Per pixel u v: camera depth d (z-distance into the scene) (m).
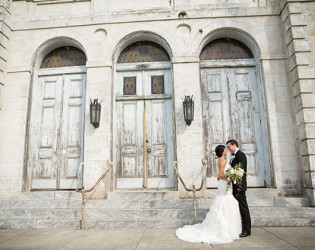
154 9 6.34
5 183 5.71
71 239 3.82
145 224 4.45
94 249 3.35
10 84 6.20
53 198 5.42
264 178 5.75
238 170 3.72
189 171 5.49
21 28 6.45
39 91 6.51
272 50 5.98
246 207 3.86
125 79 6.46
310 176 5.00
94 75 6.09
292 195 5.29
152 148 6.07
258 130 6.00
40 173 6.09
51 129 6.30
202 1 6.40
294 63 5.55
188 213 4.68
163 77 6.40
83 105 6.34
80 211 4.82
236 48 6.46
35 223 4.64
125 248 3.36
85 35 6.33
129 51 6.59
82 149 6.11
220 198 3.79
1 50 6.07
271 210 4.69
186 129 5.68
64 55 6.70
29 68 6.26
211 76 6.32
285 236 3.79
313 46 5.72
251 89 6.20
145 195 5.20
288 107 5.70
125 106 6.34
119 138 6.17
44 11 6.65
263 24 6.14
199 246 3.39
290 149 5.50
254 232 4.03
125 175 5.99
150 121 6.21
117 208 4.92
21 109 6.05
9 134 5.94
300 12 5.73
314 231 4.05
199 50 6.10
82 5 6.63
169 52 6.23
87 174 5.62
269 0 6.24
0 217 4.89
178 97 5.85
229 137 6.00
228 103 6.16
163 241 3.63
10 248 3.44
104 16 6.37
